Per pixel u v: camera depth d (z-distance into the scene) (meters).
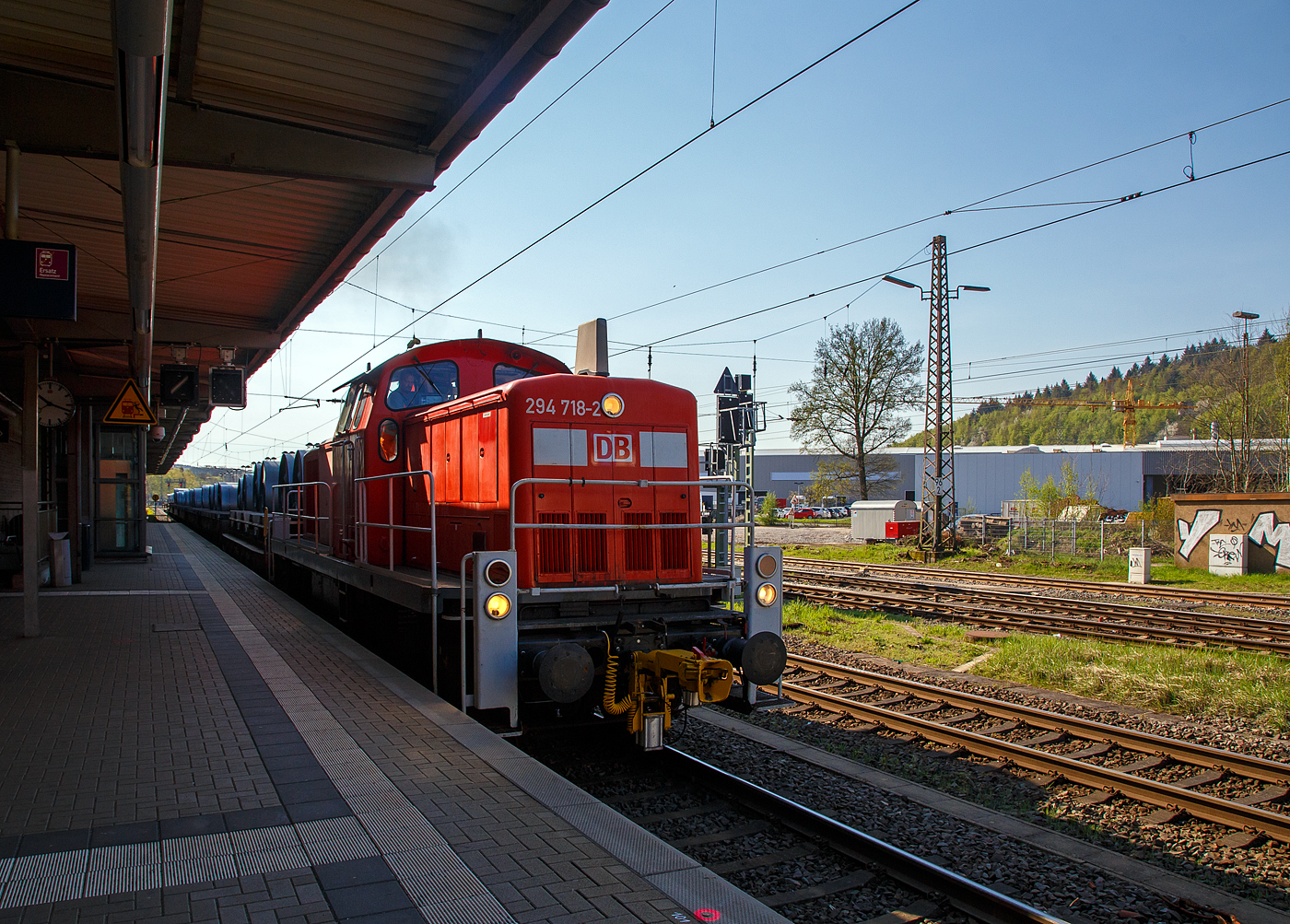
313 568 10.95
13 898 3.41
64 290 7.38
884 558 30.03
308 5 6.07
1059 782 6.87
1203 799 6.12
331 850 3.93
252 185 9.09
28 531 9.50
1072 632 13.79
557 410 7.01
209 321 15.34
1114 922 4.59
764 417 16.50
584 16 5.81
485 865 3.80
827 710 9.01
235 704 6.60
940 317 28.80
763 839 5.51
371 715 6.28
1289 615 15.58
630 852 3.98
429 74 7.09
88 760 5.21
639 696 6.41
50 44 6.65
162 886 3.54
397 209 9.29
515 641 6.14
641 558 7.15
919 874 4.86
